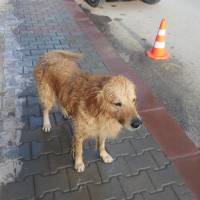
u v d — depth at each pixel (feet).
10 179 4.65
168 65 8.56
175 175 4.92
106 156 5.13
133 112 3.97
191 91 7.37
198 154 5.38
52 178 4.73
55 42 9.28
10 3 12.44
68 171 4.87
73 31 10.17
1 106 6.24
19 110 6.16
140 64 8.54
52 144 5.41
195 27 11.56
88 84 4.32
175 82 7.72
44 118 5.68
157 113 6.40
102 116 4.20
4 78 7.20
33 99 6.50
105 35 10.30
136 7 13.58
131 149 5.41
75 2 13.20
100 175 4.84
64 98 4.75
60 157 5.14
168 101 6.94
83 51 8.86
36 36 9.59
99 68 7.98
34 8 12.06
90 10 12.82
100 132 4.56
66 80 4.75
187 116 6.48
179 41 10.19
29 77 7.29
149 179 4.83
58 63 5.04
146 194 4.58
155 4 14.16
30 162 4.99
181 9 13.65
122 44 9.71
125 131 5.81
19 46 8.84
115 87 3.93
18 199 4.37
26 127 5.73
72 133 5.66
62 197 4.44
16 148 5.24
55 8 12.21
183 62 8.78
